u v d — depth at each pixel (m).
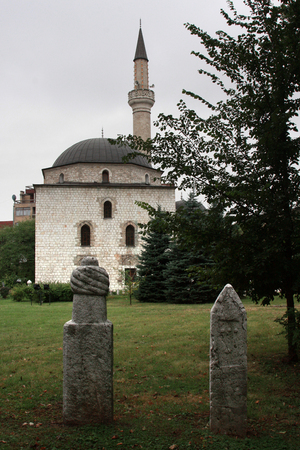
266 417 5.90
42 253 36.53
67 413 5.41
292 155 8.12
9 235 51.72
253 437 5.21
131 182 40.19
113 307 22.61
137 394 6.98
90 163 39.56
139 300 27.34
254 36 8.42
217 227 8.17
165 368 8.52
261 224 7.98
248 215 8.21
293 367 8.24
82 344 5.42
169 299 25.02
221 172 8.82
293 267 7.77
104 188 38.12
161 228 8.34
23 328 14.17
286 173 8.18
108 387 5.45
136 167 40.97
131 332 12.80
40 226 36.84
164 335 12.13
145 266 27.58
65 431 5.20
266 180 8.43
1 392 7.04
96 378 5.43
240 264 7.88
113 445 4.83
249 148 8.88
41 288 28.17
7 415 5.90
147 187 38.78
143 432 5.32
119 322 15.32
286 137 8.34
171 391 7.11
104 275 5.52
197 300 23.92
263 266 7.68
